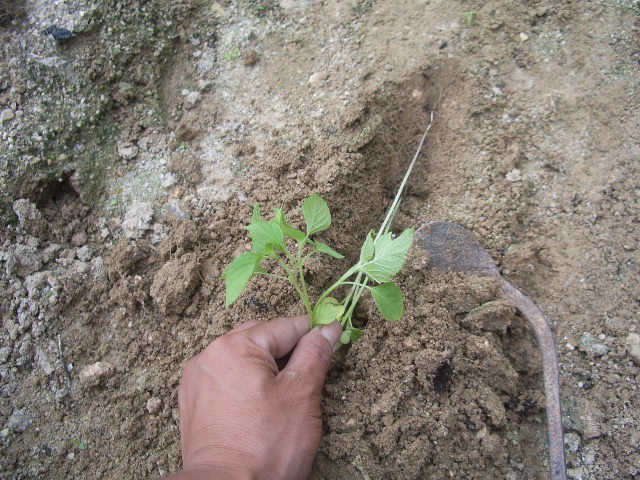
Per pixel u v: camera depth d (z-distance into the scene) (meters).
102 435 0.36
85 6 0.44
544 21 0.46
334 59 0.46
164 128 0.44
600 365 0.37
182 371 0.38
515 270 0.39
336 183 0.41
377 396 0.35
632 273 0.38
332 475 0.34
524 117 0.43
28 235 0.40
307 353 0.33
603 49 0.44
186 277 0.39
